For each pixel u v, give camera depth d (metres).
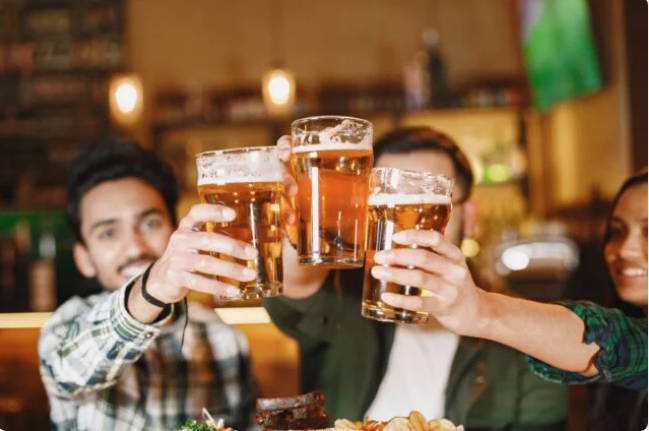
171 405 1.67
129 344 1.25
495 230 4.76
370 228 1.08
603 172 4.19
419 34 5.22
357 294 1.71
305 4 5.25
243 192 1.04
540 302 1.32
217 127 4.99
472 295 1.08
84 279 4.17
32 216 4.49
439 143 1.70
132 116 4.82
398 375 1.70
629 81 3.84
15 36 5.02
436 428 1.12
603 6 4.00
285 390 2.45
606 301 1.79
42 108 5.00
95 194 1.84
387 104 4.95
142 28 5.22
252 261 1.05
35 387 2.75
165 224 1.89
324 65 5.23
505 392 1.66
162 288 1.12
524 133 4.93
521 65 5.15
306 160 1.08
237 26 5.24
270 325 2.48
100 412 1.59
